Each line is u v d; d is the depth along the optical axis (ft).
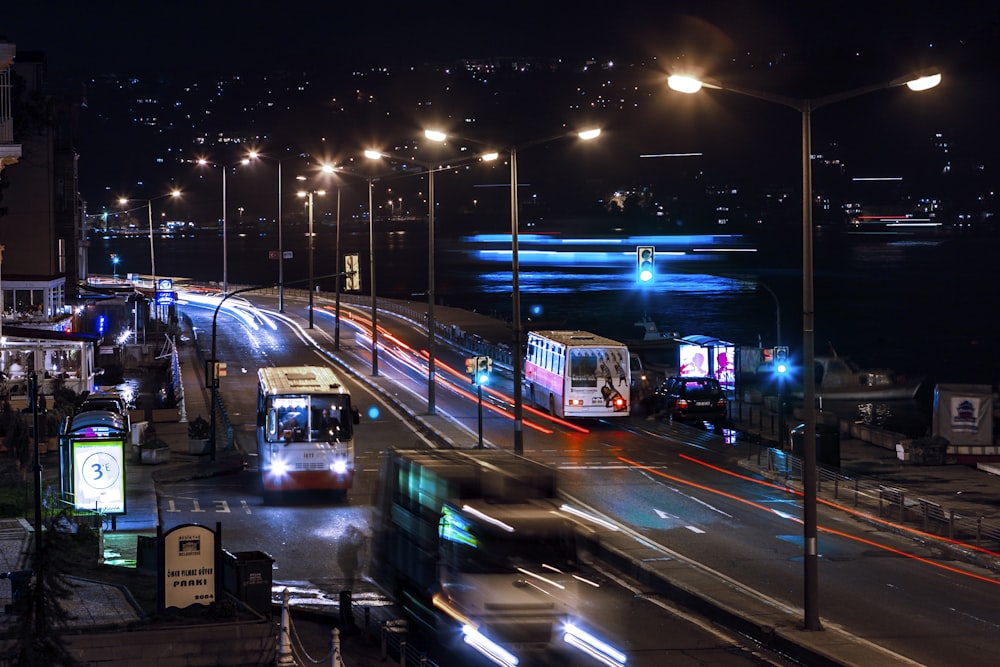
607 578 89.97
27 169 260.62
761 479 131.75
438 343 290.97
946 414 143.23
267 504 117.19
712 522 108.47
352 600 79.36
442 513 67.56
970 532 104.94
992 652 68.18
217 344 278.05
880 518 110.52
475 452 82.89
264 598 71.20
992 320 552.00
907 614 77.20
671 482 128.98
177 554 67.72
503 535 65.31
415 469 73.92
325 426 117.08
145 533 102.58
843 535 104.27
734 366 199.21
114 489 105.29
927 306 630.74
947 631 72.90
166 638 61.77
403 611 73.51
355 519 110.11
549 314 564.71
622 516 110.42
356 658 65.82
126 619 65.31
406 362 252.21
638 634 72.95
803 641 69.00
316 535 103.30
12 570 74.49
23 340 187.32
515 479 69.00
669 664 66.13
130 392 200.44
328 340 287.89
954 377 357.20
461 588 64.80
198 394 202.39
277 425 116.57
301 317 347.15
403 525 75.66
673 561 92.07
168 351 257.14
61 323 228.84
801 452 133.80
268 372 127.13
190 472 133.28
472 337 283.18
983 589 85.10
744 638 72.84
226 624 63.67
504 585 64.18
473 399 198.49
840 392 276.62
